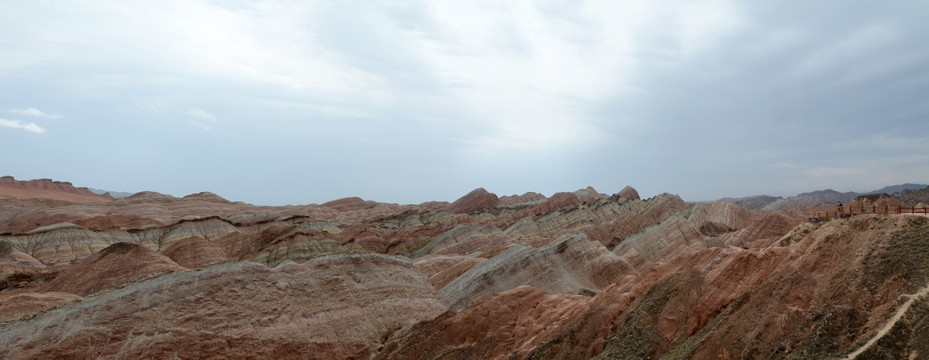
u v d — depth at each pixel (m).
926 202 99.88
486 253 80.50
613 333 34.31
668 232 86.00
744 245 73.00
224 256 77.62
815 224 39.19
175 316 39.91
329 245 78.19
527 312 43.50
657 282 36.72
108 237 95.19
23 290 56.56
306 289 47.78
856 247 30.64
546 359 34.59
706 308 32.81
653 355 30.94
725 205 101.00
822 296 28.77
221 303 42.41
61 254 86.94
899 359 22.80
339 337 45.03
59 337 35.78
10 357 33.94
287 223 120.12
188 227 101.56
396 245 99.62
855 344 24.25
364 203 197.38
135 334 37.72
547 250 64.81
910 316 24.11
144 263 57.31
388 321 49.12
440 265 76.88
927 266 26.52
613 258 67.31
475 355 39.31
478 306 43.84
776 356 26.55
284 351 41.69
